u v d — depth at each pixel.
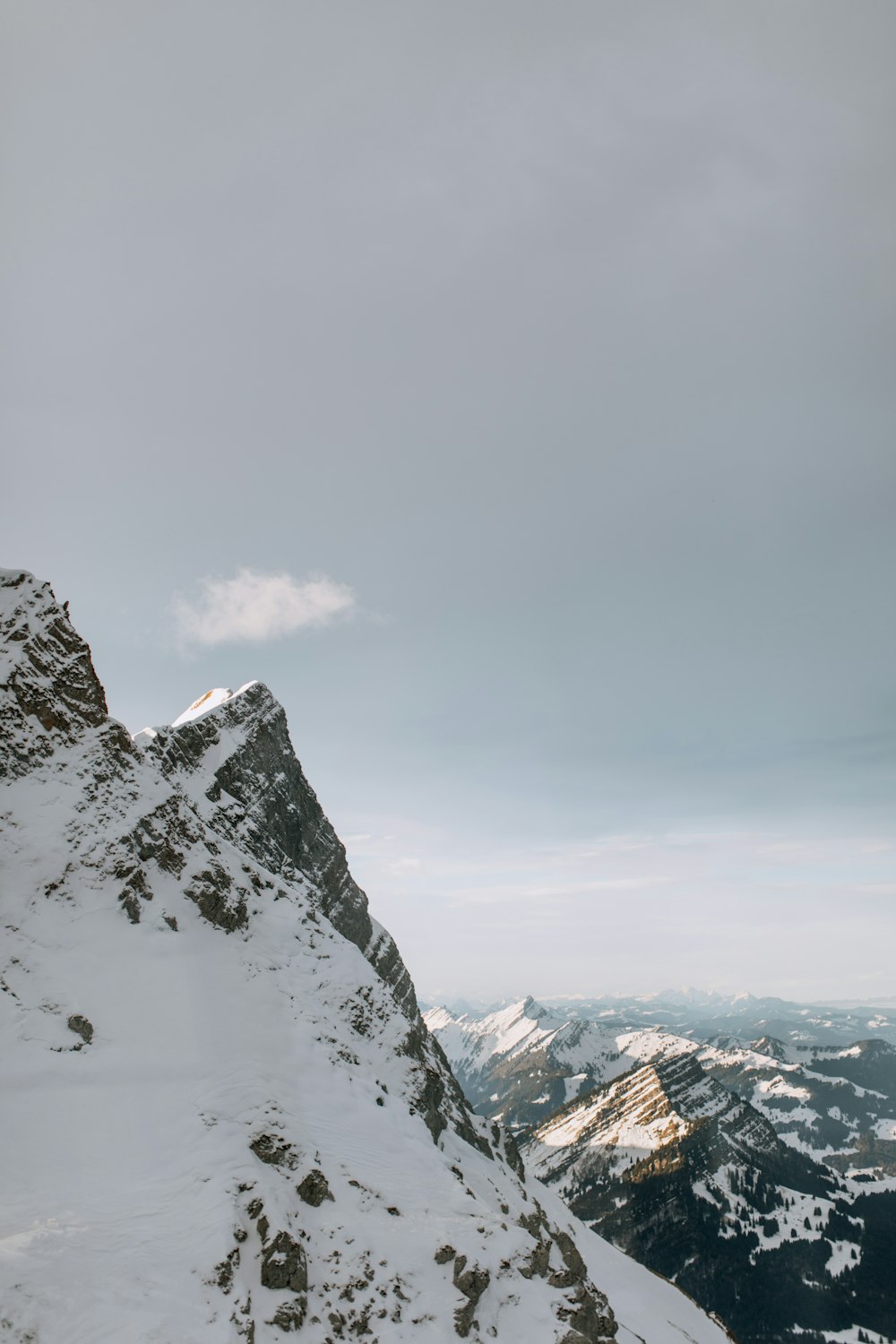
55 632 97.19
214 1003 73.50
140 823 87.69
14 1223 43.97
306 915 105.12
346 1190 57.34
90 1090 58.06
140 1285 41.56
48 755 86.62
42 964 67.81
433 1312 49.16
